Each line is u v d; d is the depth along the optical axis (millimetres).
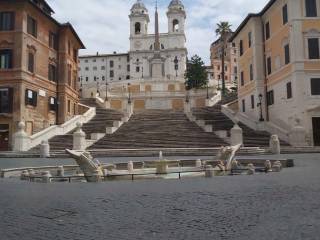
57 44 48625
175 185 13258
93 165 16078
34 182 15320
